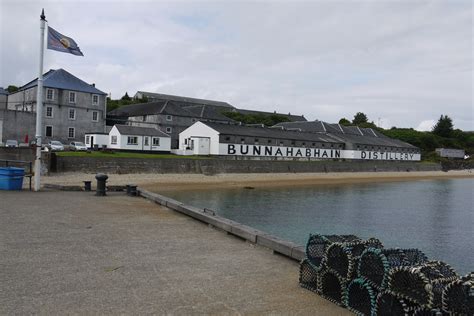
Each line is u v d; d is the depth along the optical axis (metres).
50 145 43.69
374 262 4.61
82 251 6.98
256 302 4.89
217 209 22.97
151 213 11.89
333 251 5.14
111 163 35.12
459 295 3.87
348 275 4.79
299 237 15.55
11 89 78.25
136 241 8.01
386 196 35.84
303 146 62.88
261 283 5.65
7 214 10.40
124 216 11.11
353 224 19.81
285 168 51.25
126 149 47.28
